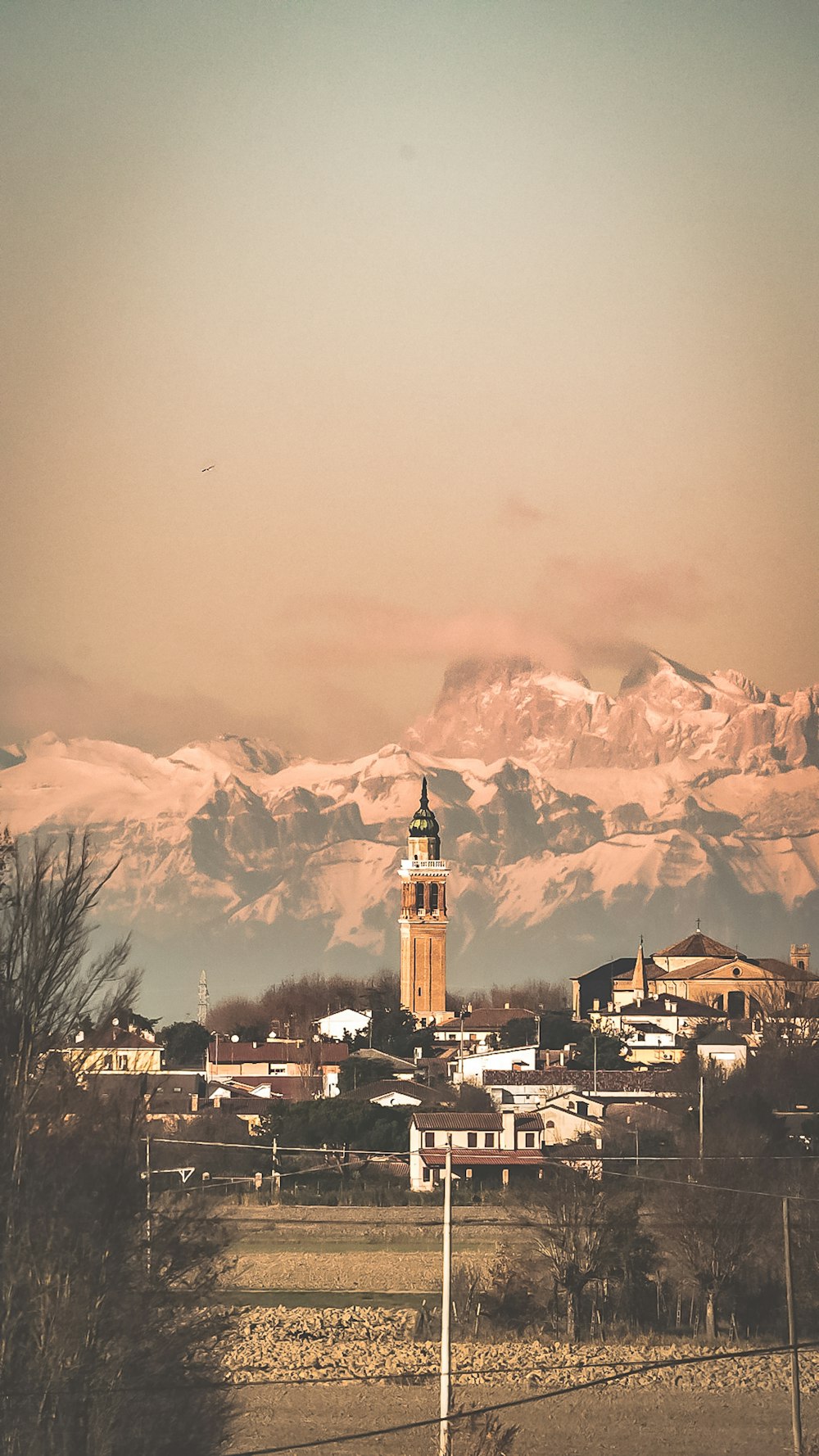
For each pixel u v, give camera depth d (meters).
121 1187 114.00
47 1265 110.69
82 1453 109.19
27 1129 112.62
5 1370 108.62
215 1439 119.88
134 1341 113.00
